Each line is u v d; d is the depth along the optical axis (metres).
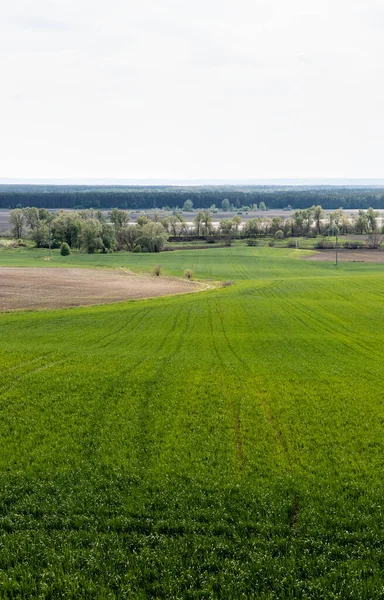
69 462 22.44
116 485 20.39
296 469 21.70
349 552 16.16
